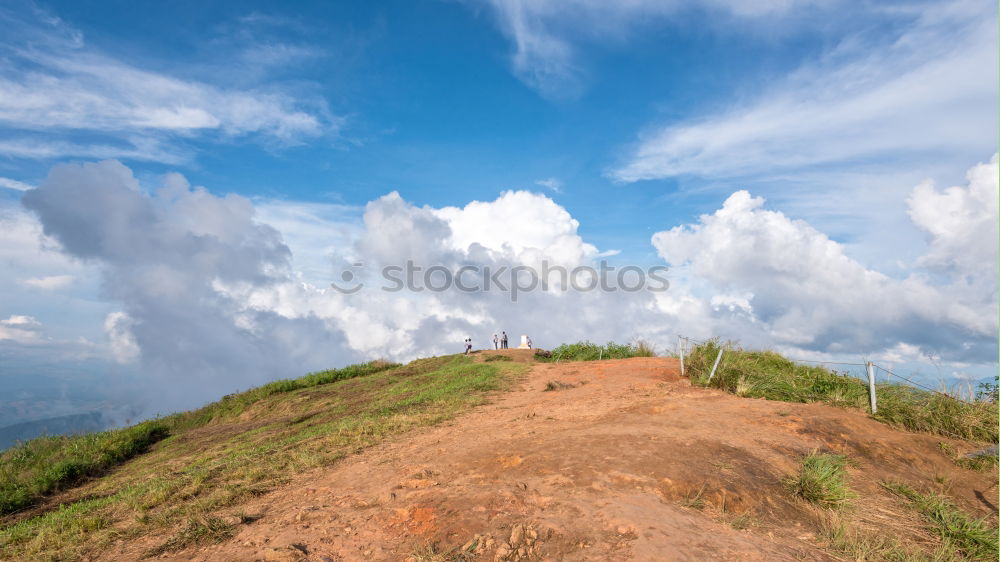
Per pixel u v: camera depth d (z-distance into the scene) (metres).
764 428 7.74
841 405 9.52
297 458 8.79
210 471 8.92
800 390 10.53
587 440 6.79
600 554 3.96
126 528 6.21
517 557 4.08
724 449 6.45
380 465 7.57
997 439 7.99
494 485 5.59
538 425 8.95
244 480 7.73
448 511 4.95
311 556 4.49
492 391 14.90
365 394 19.58
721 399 9.95
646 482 5.36
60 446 16.53
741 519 4.72
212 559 4.75
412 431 10.29
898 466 6.95
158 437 18.39
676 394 10.85
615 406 10.06
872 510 5.55
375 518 5.14
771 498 5.35
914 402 9.20
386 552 4.45
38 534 6.57
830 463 6.17
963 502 6.06
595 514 4.60
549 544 4.20
